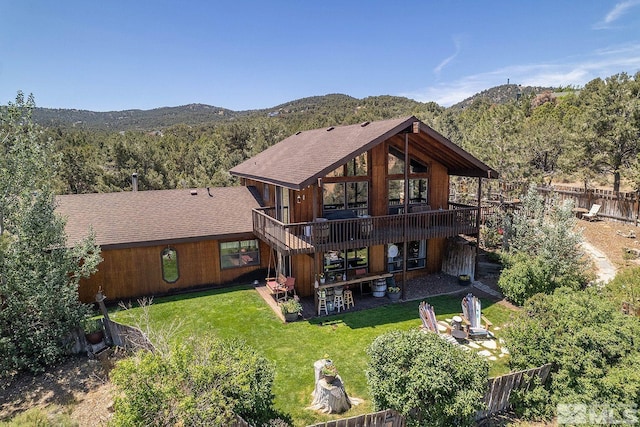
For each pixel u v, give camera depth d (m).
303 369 9.76
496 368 9.69
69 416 7.93
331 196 14.62
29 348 10.02
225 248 15.88
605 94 24.30
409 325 12.18
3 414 8.38
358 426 6.89
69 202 16.22
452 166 16.16
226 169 34.22
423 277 16.61
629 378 7.45
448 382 6.88
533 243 15.21
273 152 20.12
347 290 13.88
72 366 10.28
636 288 11.45
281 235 12.87
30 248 10.34
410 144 15.44
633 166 22.22
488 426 7.70
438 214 14.88
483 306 13.53
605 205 22.31
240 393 6.75
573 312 9.03
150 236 14.55
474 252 15.79
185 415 6.11
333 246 13.01
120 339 10.80
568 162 26.20
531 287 12.91
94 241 11.80
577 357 8.19
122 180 31.38
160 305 14.11
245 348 8.06
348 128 16.86
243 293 15.24
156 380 6.47
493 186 25.75
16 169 10.56
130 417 5.92
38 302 9.98
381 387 7.29
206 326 12.31
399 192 15.73
